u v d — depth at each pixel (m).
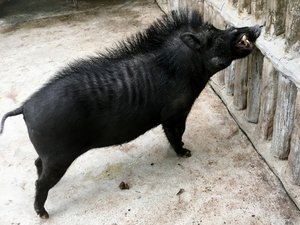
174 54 1.23
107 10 2.62
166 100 1.25
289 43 1.15
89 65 1.20
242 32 1.21
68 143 1.13
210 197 1.28
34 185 1.38
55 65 2.04
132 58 1.23
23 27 2.48
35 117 1.10
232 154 1.44
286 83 1.20
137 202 1.29
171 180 1.36
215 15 1.64
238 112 1.58
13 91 1.86
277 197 1.26
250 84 1.44
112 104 1.16
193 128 1.58
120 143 1.28
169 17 1.29
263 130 1.40
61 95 1.11
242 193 1.28
